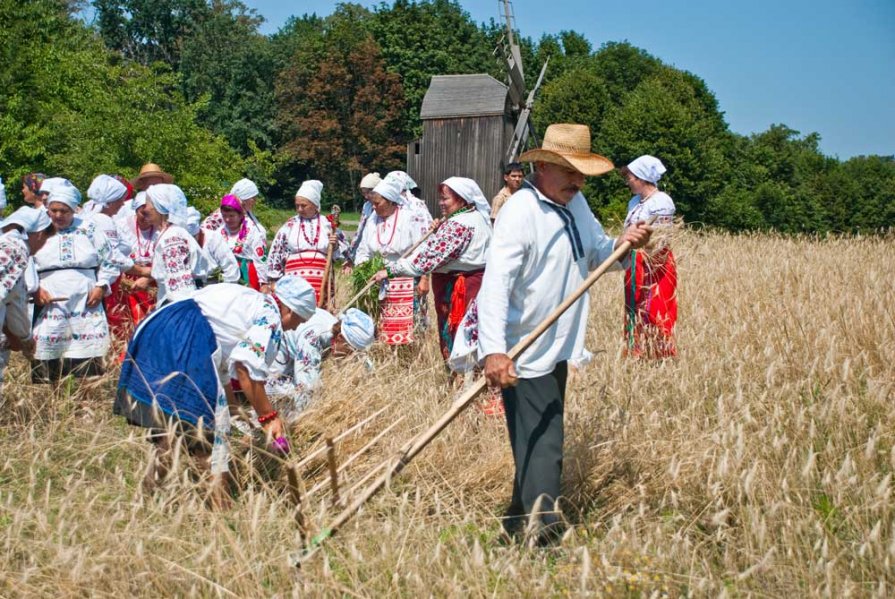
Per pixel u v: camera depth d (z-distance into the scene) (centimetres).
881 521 362
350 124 6088
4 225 623
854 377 508
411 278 761
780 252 1222
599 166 406
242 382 442
